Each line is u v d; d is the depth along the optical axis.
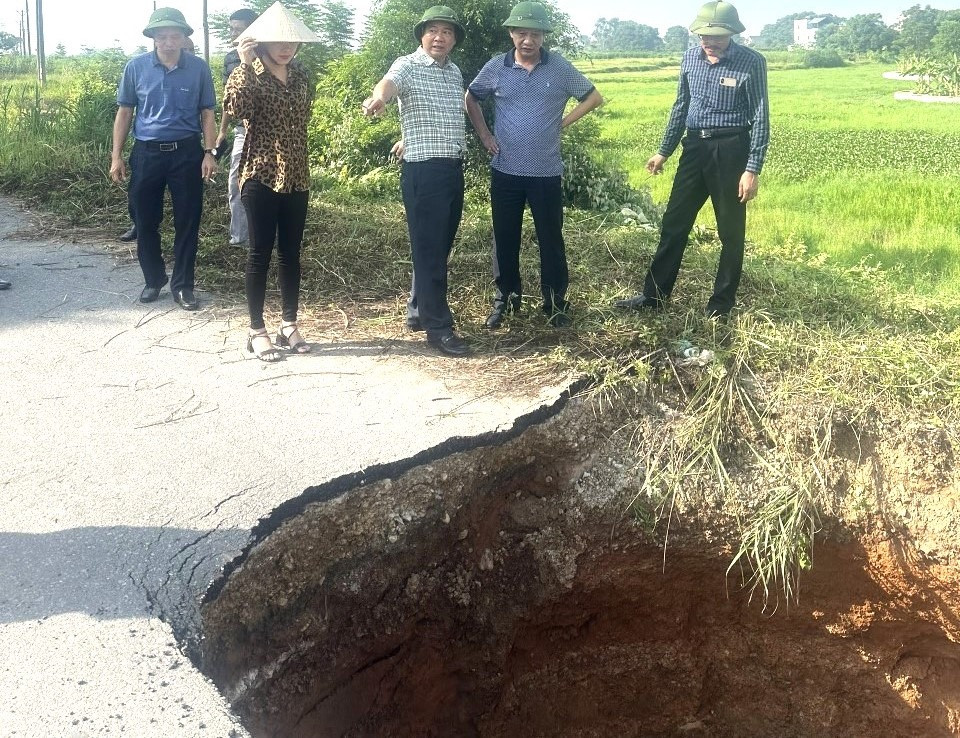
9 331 5.99
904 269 9.71
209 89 6.31
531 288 6.97
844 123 30.05
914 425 5.40
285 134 5.23
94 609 3.35
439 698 5.31
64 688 2.96
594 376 5.50
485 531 5.16
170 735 2.80
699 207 6.18
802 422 5.44
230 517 3.94
